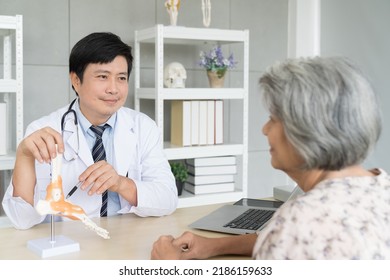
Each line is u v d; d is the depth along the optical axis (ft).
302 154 2.71
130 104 10.48
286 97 2.68
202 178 9.96
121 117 5.89
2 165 8.02
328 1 8.91
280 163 2.92
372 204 2.64
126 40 10.25
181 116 9.74
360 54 9.19
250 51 11.73
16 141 8.67
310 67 2.70
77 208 3.99
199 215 5.20
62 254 3.83
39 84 9.62
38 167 5.33
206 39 9.50
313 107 2.62
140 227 4.68
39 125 5.59
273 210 5.16
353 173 2.84
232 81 11.55
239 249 3.88
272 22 11.94
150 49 10.55
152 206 5.05
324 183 2.76
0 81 7.99
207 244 3.81
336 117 2.61
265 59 11.93
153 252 3.68
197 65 11.07
